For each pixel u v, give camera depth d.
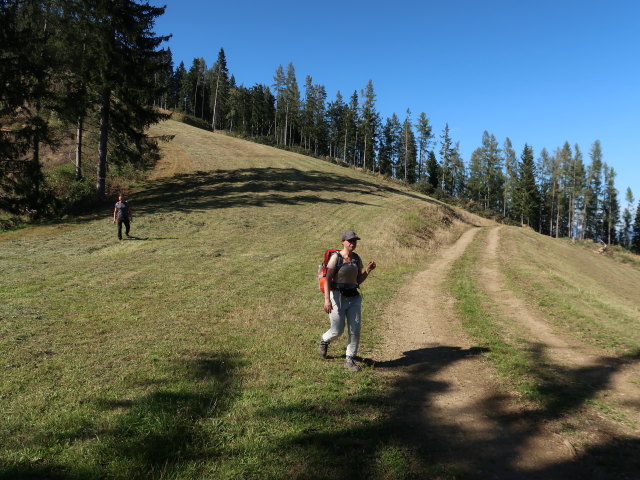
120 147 25.77
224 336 6.16
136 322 6.67
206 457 3.03
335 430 3.54
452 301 9.93
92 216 21.00
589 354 6.07
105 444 3.12
